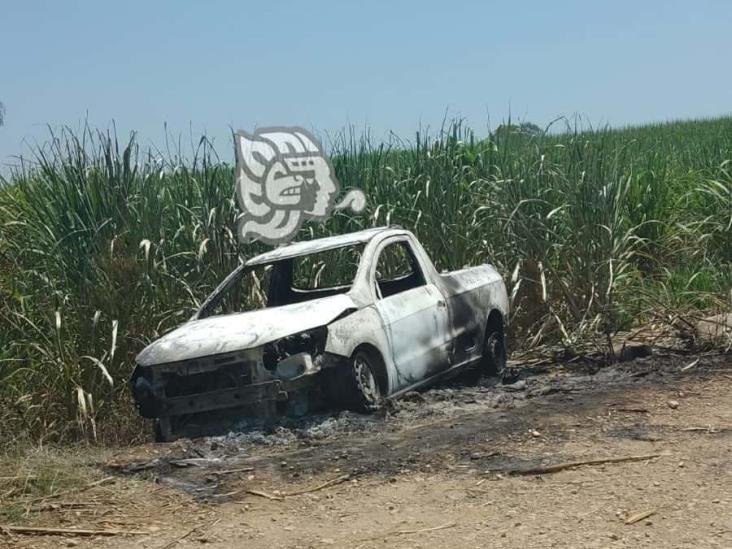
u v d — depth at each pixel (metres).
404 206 12.62
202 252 10.74
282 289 10.28
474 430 7.78
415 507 6.20
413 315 9.52
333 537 5.79
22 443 8.45
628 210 14.39
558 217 12.36
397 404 8.97
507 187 12.60
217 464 7.54
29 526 6.30
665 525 5.53
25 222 11.15
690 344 10.86
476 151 13.47
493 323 10.88
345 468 7.11
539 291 11.95
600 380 9.81
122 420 9.66
